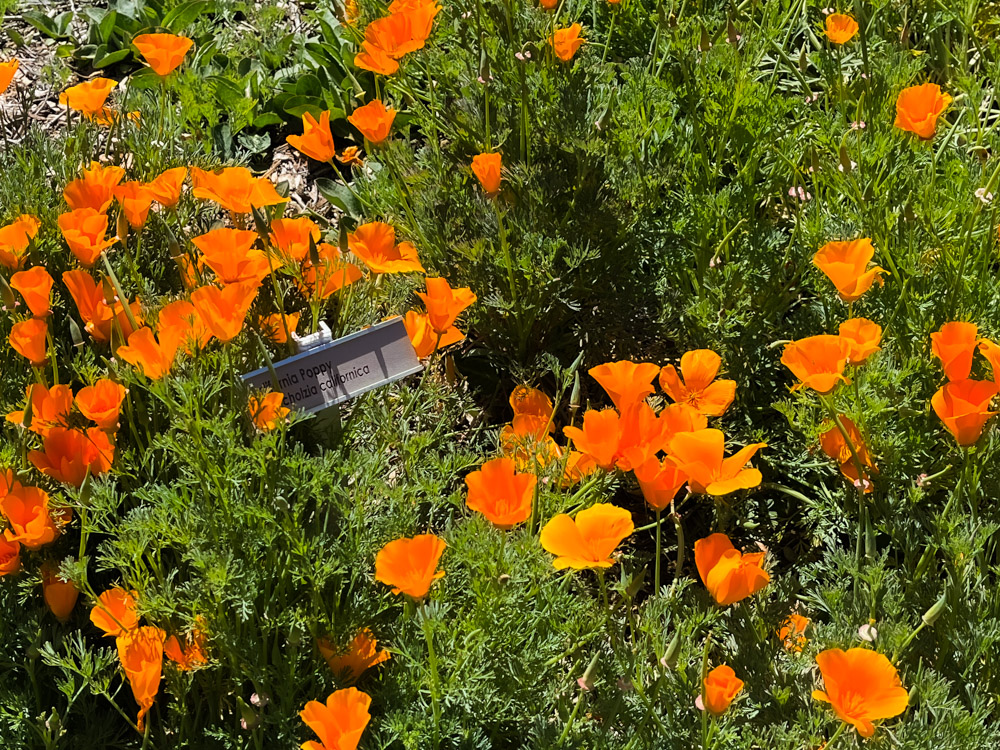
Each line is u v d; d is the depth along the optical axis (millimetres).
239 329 1300
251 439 1326
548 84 1567
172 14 1841
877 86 1632
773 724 1282
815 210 1521
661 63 1606
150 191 1410
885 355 1448
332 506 1331
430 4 1484
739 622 1341
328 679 1304
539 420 1401
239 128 1764
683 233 1542
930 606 1355
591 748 1278
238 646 1265
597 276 1564
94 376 1355
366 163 1726
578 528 1234
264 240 1361
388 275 1493
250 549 1271
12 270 1406
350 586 1305
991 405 1392
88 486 1274
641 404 1252
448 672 1273
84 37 1868
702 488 1258
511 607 1277
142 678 1243
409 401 1428
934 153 1639
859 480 1356
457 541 1286
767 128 1541
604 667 1293
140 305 1397
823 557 1476
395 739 1260
